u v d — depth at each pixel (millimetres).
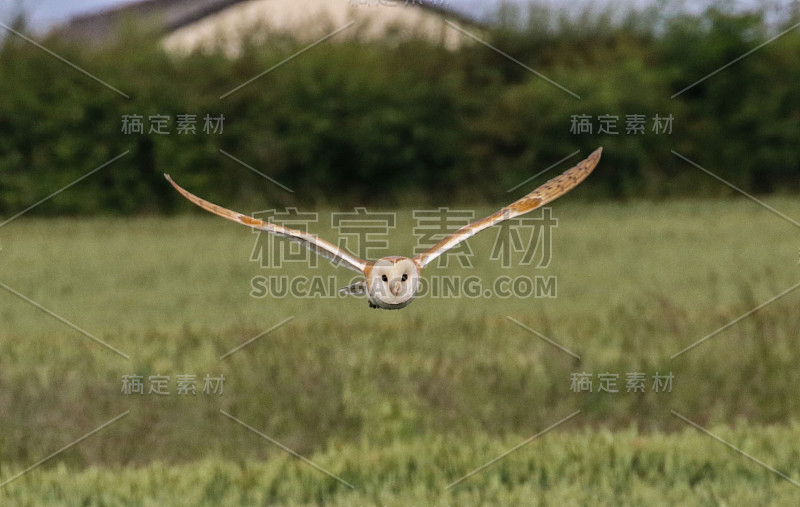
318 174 51281
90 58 50406
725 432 15992
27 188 47875
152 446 16297
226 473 14922
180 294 27906
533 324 22406
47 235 41250
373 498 13977
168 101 49406
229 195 50031
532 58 54781
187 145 49375
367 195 52406
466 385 18109
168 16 59219
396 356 19609
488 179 51844
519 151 52219
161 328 23250
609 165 51156
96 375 18953
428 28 54719
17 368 19328
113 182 49156
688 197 51094
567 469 14648
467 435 16375
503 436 16516
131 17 52750
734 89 53031
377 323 22625
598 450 15305
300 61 51938
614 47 54969
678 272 29547
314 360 19203
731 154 52812
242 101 50500
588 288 27344
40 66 48969
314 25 54875
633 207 47250
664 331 21281
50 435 16562
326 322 23016
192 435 16562
